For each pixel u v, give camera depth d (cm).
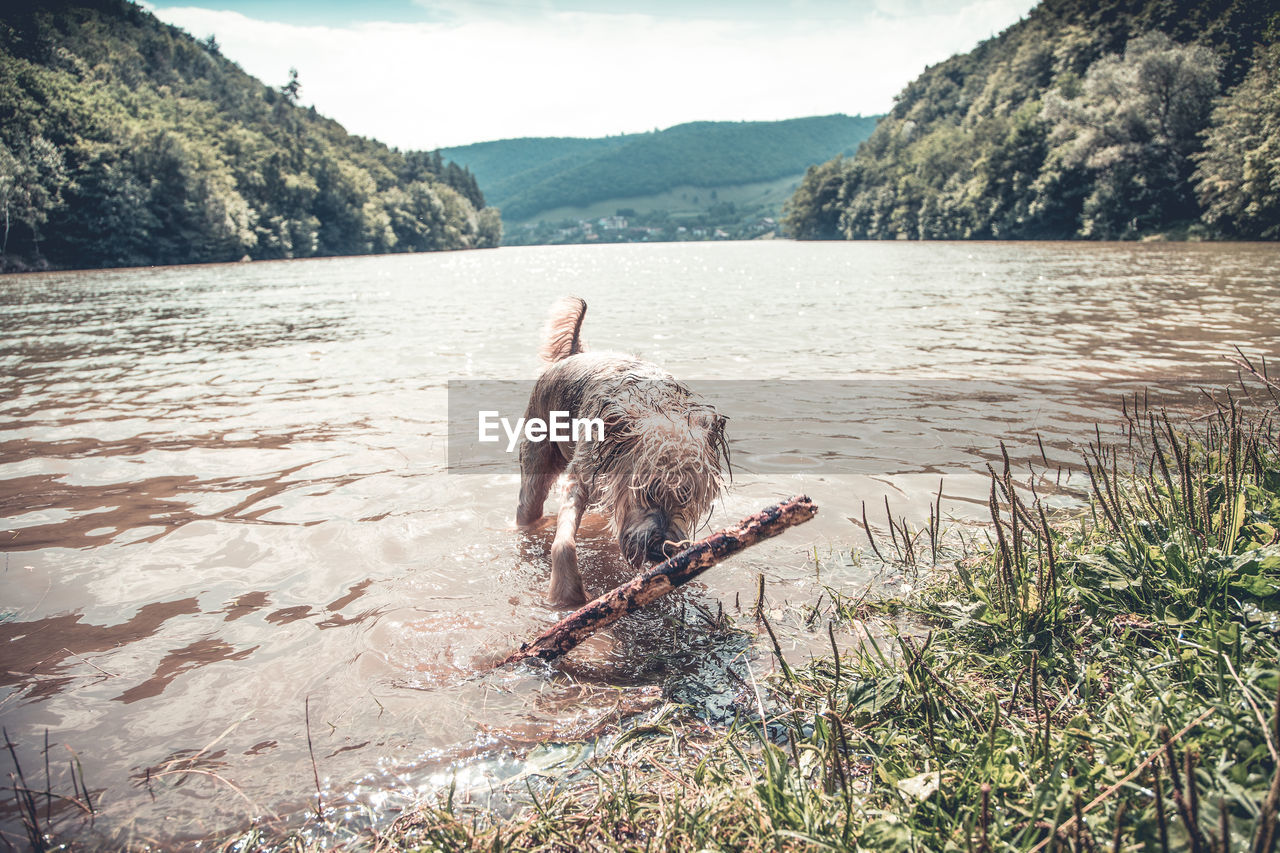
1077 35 9569
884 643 411
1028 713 341
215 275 5075
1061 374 1038
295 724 352
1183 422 756
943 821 267
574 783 316
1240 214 5025
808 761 310
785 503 387
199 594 474
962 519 562
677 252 9594
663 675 393
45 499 634
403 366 1233
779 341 1395
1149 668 338
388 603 462
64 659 403
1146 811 240
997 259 4116
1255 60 5844
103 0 17450
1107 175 6397
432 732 347
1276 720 233
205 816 297
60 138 7500
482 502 629
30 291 3534
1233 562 383
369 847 282
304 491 650
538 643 398
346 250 11738
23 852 278
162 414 923
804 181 14212
